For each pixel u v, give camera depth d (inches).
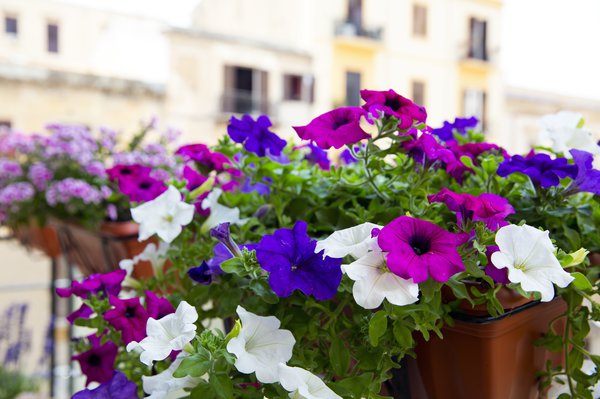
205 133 223.6
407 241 15.3
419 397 20.5
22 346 79.5
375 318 15.7
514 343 19.0
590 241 21.0
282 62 226.5
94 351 22.5
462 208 17.1
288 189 23.2
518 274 15.0
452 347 18.6
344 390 16.2
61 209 46.1
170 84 218.5
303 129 19.7
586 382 19.0
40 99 197.5
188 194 24.6
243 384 17.6
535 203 20.4
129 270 24.1
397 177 21.2
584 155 18.8
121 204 43.8
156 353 15.0
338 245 16.1
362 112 19.6
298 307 18.7
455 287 16.5
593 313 18.7
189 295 20.7
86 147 48.4
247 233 22.3
